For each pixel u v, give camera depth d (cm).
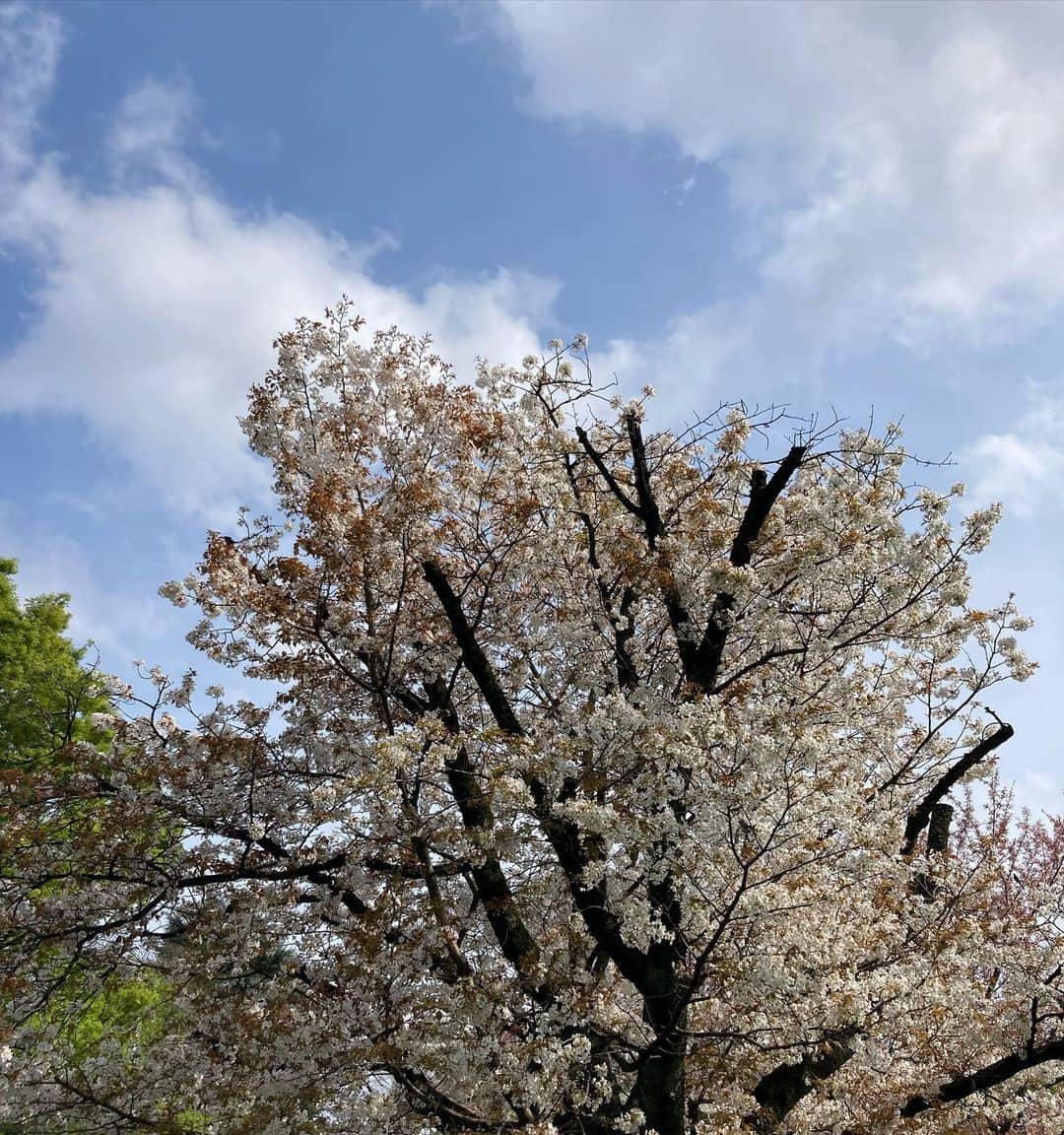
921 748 964
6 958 736
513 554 891
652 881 678
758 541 859
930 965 734
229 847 800
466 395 869
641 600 950
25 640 1684
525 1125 606
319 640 799
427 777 743
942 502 841
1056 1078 827
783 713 686
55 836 758
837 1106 739
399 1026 660
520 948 750
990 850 899
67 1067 754
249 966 774
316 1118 614
